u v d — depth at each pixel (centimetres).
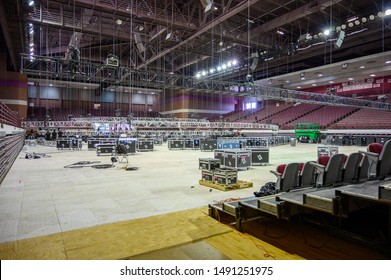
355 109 3278
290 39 2475
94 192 710
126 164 1281
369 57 2481
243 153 1105
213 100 4484
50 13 1847
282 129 3538
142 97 4775
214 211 505
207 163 831
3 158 888
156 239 406
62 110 4138
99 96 4444
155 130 3297
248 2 1445
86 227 456
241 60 2755
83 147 2370
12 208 566
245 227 461
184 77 1694
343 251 370
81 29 1947
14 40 2033
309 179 496
